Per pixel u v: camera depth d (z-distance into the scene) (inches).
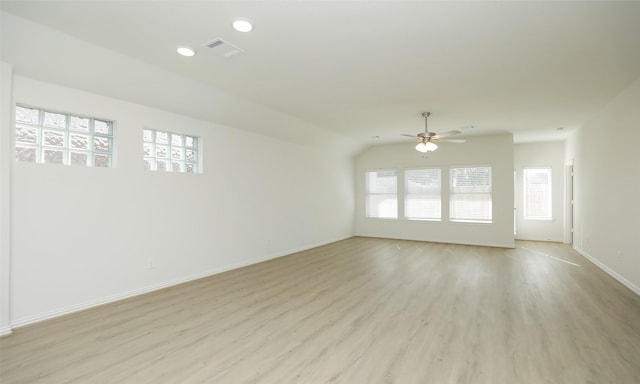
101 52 125.6
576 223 274.5
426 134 210.1
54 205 130.8
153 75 146.9
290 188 269.6
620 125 174.7
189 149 191.2
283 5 94.5
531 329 117.2
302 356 98.5
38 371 89.8
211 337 111.7
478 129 270.8
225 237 208.2
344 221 351.6
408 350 102.1
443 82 159.2
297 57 131.1
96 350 102.2
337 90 172.4
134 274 157.9
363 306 142.5
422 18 101.3
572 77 151.3
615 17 100.0
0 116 111.7
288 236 266.1
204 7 96.0
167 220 173.8
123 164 154.2
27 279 122.6
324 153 317.1
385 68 142.0
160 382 84.8
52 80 128.7
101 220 145.8
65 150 138.1
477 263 228.8
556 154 321.4
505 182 293.1
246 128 222.8
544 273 199.8
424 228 331.6
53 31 110.8
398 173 346.9
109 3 94.6
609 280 182.1
